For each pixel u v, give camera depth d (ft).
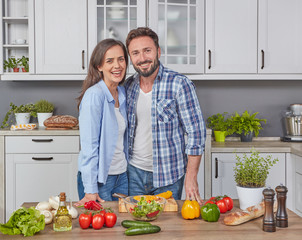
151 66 6.78
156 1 11.65
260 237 4.49
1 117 13.14
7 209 11.41
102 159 6.50
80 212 5.52
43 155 11.35
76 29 11.85
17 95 13.12
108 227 4.89
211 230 4.74
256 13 11.93
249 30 11.94
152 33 6.77
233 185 11.30
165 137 7.17
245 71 11.99
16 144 11.28
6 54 12.85
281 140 13.12
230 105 13.33
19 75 11.96
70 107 13.19
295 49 12.04
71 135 11.33
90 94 6.36
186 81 7.09
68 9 11.81
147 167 7.46
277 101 13.37
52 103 13.12
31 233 4.56
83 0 11.80
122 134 7.15
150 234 4.61
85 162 6.35
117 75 6.47
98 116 6.41
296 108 12.59
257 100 13.35
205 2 11.87
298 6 11.99
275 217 5.07
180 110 7.13
